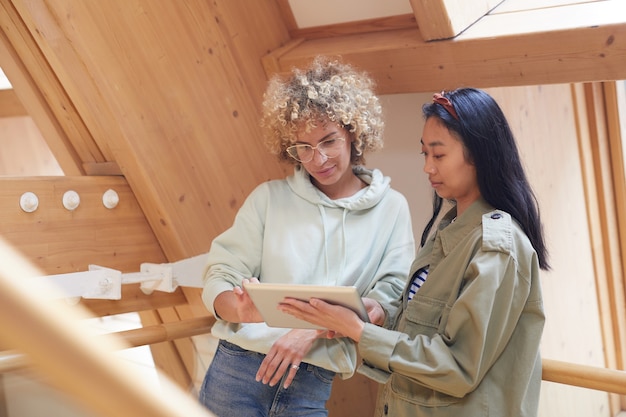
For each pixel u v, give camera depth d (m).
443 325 1.48
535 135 2.91
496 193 1.49
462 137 1.49
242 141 2.62
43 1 2.09
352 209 1.89
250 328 1.82
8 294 0.39
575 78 2.18
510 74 2.29
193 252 2.44
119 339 1.85
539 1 2.33
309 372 1.83
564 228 3.12
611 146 3.30
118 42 2.25
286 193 1.95
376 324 1.72
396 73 2.53
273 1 2.78
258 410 1.83
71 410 0.45
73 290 2.18
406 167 2.76
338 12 2.68
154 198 2.35
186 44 2.46
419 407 1.50
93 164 2.45
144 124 2.30
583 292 3.26
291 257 1.85
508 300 1.40
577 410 1.56
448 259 1.49
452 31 2.33
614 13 2.09
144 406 0.44
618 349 3.46
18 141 4.69
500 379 1.44
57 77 2.28
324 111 1.80
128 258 2.39
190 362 2.37
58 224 2.23
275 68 2.75
